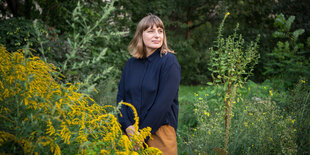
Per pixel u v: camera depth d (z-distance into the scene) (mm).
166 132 1521
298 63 4500
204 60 9664
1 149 699
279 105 2848
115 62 5523
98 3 5699
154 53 1611
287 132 1846
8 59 878
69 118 947
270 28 8664
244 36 7410
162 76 1512
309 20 7680
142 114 1498
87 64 979
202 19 9977
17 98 791
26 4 5035
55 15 5199
